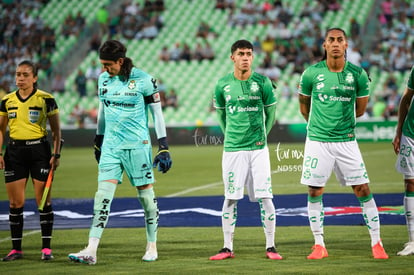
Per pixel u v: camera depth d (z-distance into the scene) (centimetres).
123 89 2291
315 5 10412
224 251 2323
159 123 2348
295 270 2072
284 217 3186
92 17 10788
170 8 10894
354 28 9688
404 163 2406
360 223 2959
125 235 2825
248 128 2320
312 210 2338
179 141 8212
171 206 3656
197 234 2825
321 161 2323
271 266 2148
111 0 11038
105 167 2300
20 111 2362
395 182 4609
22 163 2381
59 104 9394
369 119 7906
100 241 2692
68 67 10075
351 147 2328
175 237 2766
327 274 2002
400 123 2469
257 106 2322
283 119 8950
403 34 9900
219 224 3064
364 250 2417
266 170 2333
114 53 2256
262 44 9850
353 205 3459
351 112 2325
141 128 2317
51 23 10762
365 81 2336
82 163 6475
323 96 2319
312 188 2348
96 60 10062
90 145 8331
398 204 3491
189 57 10019
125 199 3919
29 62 2391
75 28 10538
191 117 9219
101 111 2392
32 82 2383
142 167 2308
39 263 2272
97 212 2267
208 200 3869
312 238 2675
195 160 6550
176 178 5203
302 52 9612
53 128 2414
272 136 7631
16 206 2383
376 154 6569
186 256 2369
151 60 10094
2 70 9938
